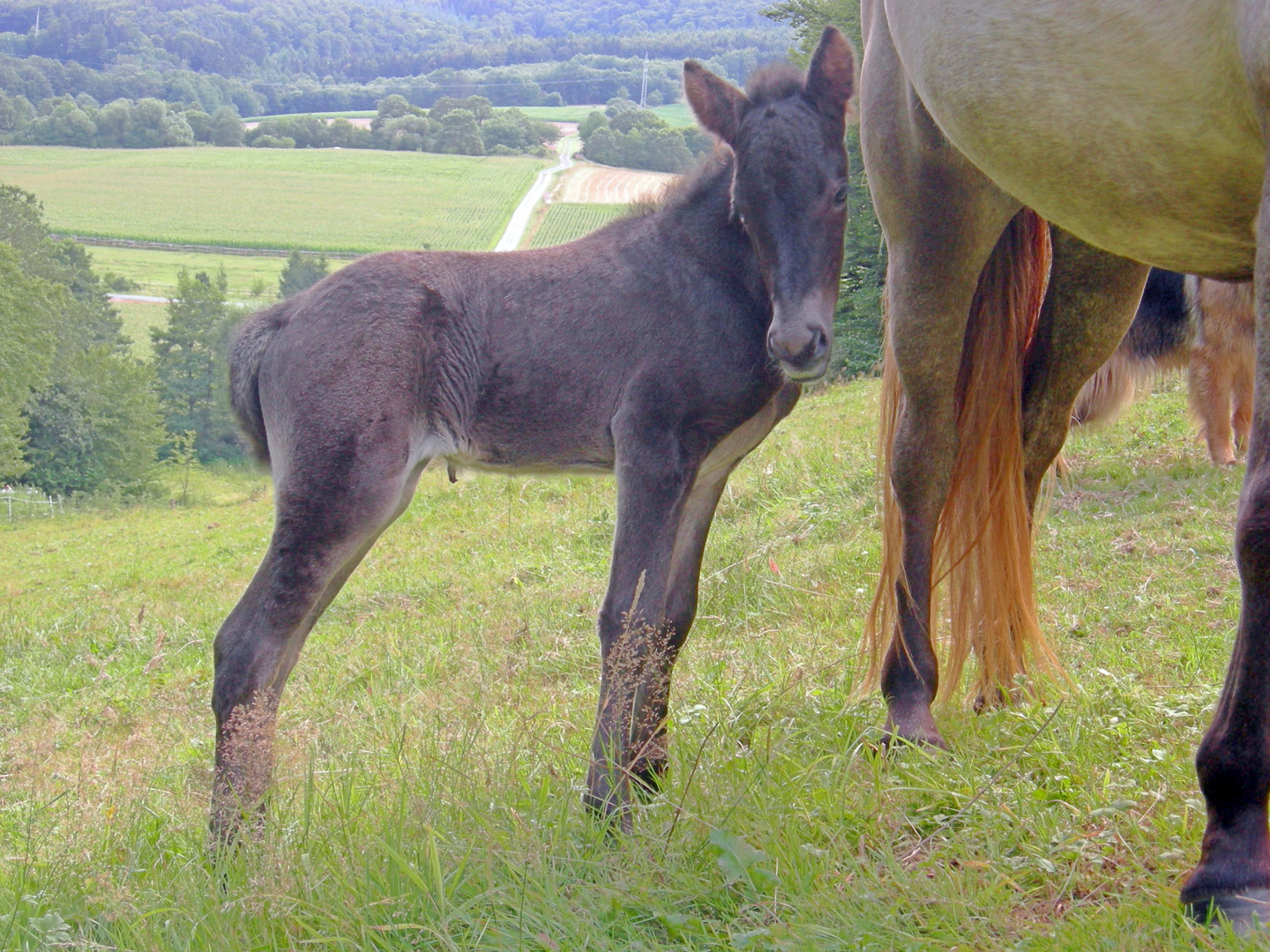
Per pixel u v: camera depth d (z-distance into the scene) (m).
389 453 3.85
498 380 3.98
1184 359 8.38
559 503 12.19
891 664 3.89
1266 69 2.12
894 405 4.03
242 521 22.52
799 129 3.56
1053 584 5.88
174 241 86.38
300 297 4.12
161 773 4.96
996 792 3.17
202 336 58.25
